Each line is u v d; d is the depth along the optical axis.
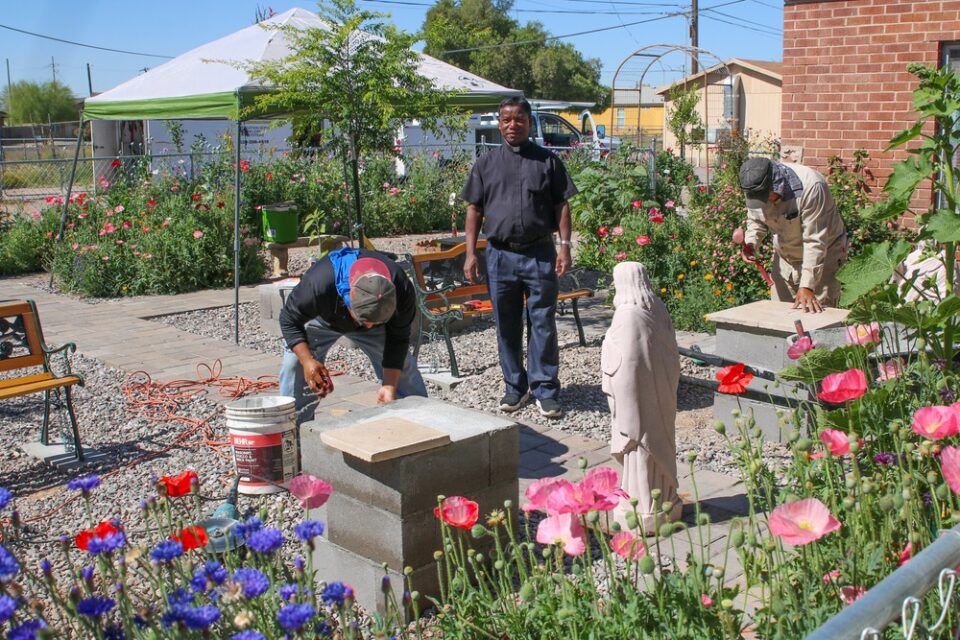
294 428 4.93
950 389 3.73
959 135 3.92
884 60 8.65
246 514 4.58
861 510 2.69
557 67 58.50
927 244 4.34
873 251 3.85
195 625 2.06
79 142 12.68
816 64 9.08
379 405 4.34
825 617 2.41
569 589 2.66
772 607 2.34
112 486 5.18
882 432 3.42
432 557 3.74
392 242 16.45
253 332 9.52
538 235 6.11
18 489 5.21
